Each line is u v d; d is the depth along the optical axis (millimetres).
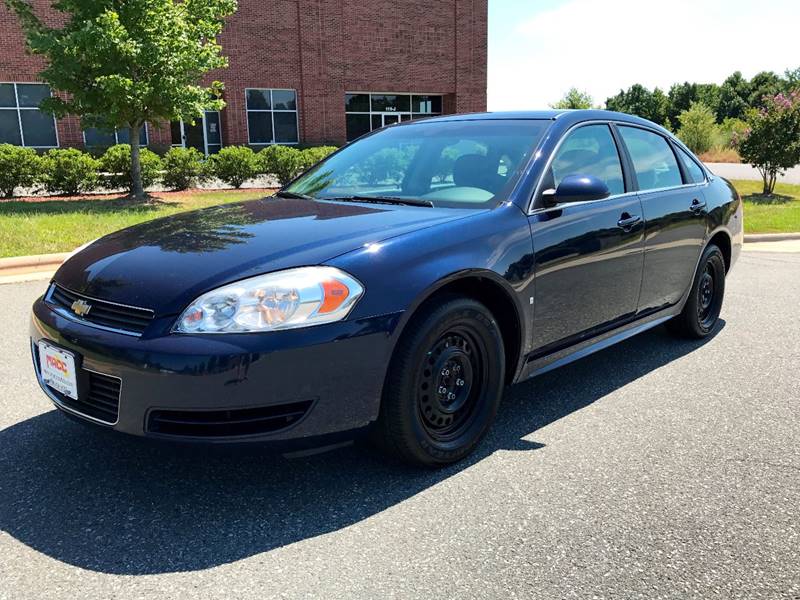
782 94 20766
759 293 7152
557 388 4191
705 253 4984
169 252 2920
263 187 19578
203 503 2779
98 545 2480
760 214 15062
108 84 13359
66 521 2641
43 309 3025
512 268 3201
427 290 2812
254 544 2492
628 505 2781
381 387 2746
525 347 3385
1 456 3174
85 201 14938
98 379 2689
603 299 3875
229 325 2504
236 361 2459
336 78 26453
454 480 2986
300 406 2604
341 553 2439
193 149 18391
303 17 25469
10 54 20484
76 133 21641
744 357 4836
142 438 2572
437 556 2422
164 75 14219
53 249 8273
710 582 2287
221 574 2312
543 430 3545
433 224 3074
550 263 3418
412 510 2734
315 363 2568
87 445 3299
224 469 3064
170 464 3107
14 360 4598
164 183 18078
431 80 28453
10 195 15938
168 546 2480
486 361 3158
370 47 26984
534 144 3674
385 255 2799
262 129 25500
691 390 4160
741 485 2957
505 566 2365
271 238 2943
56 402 2889
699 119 37250
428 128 4250
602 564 2381
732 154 34062
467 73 29047
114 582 2270
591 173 3898
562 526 2621
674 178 4746
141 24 13852
